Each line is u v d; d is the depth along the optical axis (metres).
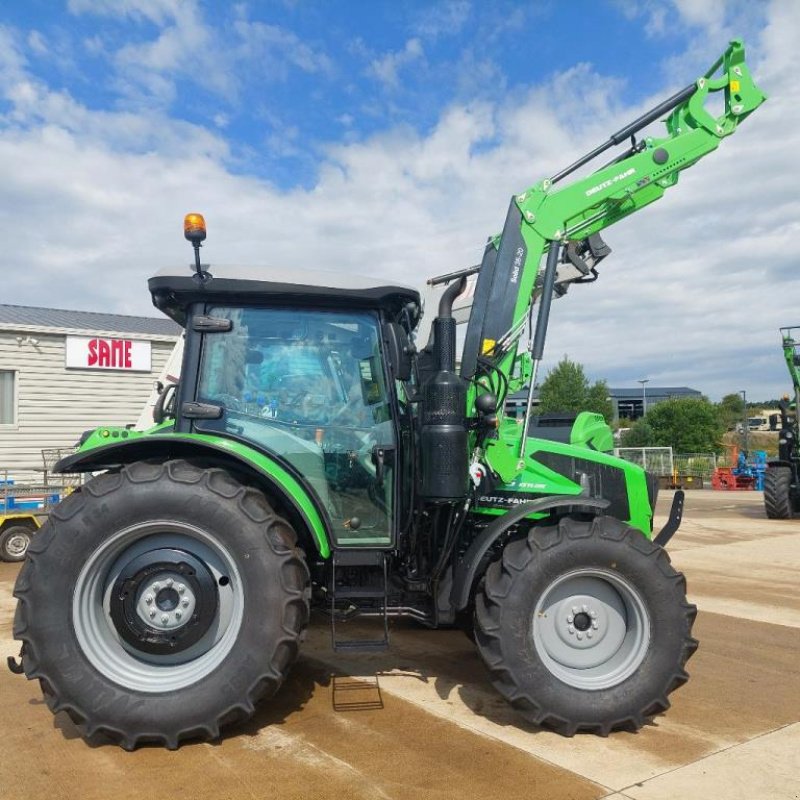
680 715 3.64
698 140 4.29
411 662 4.50
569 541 3.42
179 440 3.46
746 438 42.59
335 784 2.85
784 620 5.68
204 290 3.69
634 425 49.69
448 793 2.78
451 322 3.66
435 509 3.83
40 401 14.66
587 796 2.76
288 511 3.76
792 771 2.98
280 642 3.23
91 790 2.80
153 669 3.31
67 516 3.25
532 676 3.32
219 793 2.78
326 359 3.84
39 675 3.12
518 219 4.11
